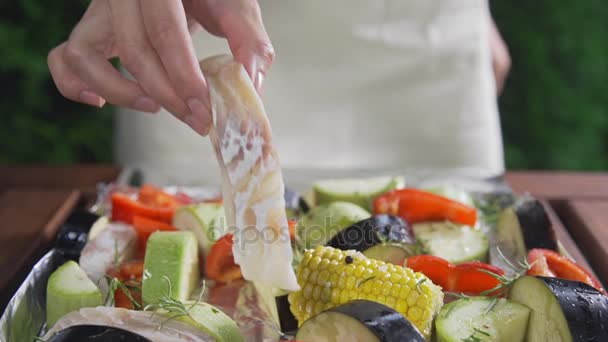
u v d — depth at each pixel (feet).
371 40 4.18
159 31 2.19
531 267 2.50
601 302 2.22
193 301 2.38
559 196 3.41
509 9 6.89
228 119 2.18
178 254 2.57
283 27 4.14
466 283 2.48
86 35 2.38
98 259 2.67
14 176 3.59
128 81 2.37
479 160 4.27
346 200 3.05
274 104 4.23
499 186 3.34
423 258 2.51
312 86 4.22
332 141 4.28
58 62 2.50
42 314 2.54
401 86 4.25
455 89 4.24
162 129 4.12
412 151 4.30
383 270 2.29
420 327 2.23
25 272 2.82
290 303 2.40
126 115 4.18
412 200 2.91
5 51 6.14
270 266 2.19
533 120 6.91
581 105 6.87
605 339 2.17
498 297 2.42
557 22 6.84
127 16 2.24
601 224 3.11
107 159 6.53
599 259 2.89
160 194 3.07
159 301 2.30
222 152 2.19
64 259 2.73
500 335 2.22
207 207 2.86
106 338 2.10
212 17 2.36
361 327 2.07
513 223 2.86
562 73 6.90
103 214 3.08
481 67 4.25
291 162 4.28
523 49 6.88
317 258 2.37
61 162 6.40
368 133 4.29
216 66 2.24
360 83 4.23
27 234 3.04
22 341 2.40
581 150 6.89
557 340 2.21
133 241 2.82
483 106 4.27
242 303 2.59
